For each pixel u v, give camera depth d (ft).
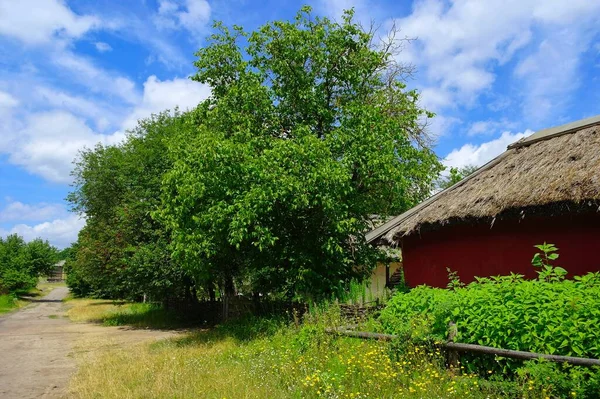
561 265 28.07
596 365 17.13
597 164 26.55
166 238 70.33
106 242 79.82
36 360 41.39
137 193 75.41
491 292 22.43
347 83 53.26
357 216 49.16
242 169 42.24
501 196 29.68
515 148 36.60
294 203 42.04
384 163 44.45
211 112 51.34
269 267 49.60
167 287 71.77
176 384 26.66
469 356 22.00
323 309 37.04
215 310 68.64
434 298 25.00
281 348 32.17
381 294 38.45
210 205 44.27
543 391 17.38
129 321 82.17
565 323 18.93
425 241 37.29
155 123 84.38
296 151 42.01
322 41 52.08
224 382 25.61
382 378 21.42
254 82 50.49
